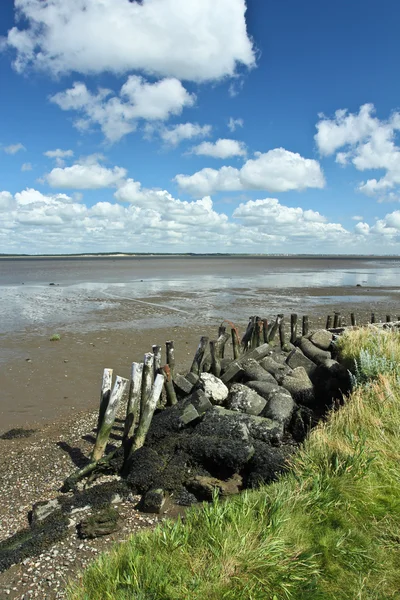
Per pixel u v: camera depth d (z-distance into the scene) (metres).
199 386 8.54
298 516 4.33
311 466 5.13
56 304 27.80
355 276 59.72
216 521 4.15
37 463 7.58
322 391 9.26
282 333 14.25
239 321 21.67
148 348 16.08
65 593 4.07
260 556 3.76
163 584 3.50
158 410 8.96
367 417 6.21
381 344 9.18
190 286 41.53
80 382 12.25
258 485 5.68
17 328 19.61
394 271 76.31
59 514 5.61
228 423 7.00
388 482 4.94
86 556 4.82
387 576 3.71
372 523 4.33
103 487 6.17
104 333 18.55
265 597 3.46
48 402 10.77
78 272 67.69
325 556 3.88
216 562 3.73
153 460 6.43
